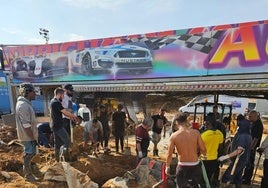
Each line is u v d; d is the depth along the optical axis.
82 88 8.93
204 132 6.45
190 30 7.76
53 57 9.97
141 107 8.40
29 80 10.94
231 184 6.87
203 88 6.40
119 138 10.30
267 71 5.61
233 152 6.49
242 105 20.75
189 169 4.92
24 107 5.71
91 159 7.92
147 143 7.28
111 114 10.28
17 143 8.77
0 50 12.30
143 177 6.11
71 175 5.75
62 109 6.68
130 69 7.74
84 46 9.06
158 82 7.16
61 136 6.71
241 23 7.30
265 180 6.81
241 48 5.91
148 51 7.37
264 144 6.78
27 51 11.05
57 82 9.83
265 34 5.64
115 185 6.01
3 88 17.84
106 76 8.31
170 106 18.98
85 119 10.15
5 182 5.79
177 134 5.02
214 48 6.28
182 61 6.75
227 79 6.08
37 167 6.75
